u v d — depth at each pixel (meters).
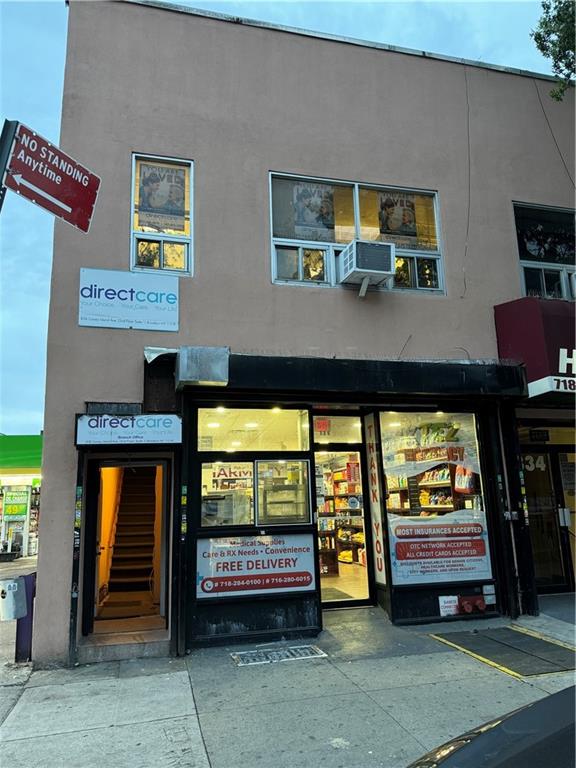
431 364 6.95
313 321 7.24
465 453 7.71
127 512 8.98
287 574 6.53
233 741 4.01
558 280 8.58
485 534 7.51
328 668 5.47
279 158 7.54
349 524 7.92
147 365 6.46
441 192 8.15
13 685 5.21
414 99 8.30
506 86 8.80
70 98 6.91
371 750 3.83
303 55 7.94
